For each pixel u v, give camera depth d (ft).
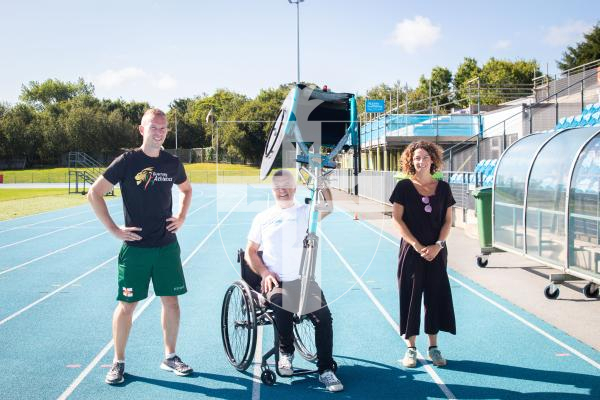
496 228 29.94
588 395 13.82
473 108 90.38
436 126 71.97
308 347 17.65
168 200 15.14
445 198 15.71
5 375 15.64
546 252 25.13
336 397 14.01
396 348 17.76
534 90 83.15
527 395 13.92
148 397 14.12
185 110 415.44
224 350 17.15
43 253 38.24
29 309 23.07
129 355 17.30
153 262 15.01
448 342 18.13
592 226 21.77
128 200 14.62
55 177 207.82
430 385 14.69
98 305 23.71
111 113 298.97
